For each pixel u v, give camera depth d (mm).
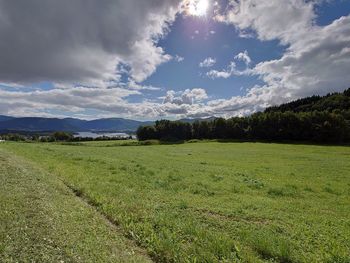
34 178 17297
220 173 27109
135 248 9094
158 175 23547
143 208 12930
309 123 105875
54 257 7617
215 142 108000
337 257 8656
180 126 131000
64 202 12914
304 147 81812
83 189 15797
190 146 85375
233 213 13180
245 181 22891
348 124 108312
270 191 19281
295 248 9438
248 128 119812
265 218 12750
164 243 9062
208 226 11383
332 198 18359
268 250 8844
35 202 12055
